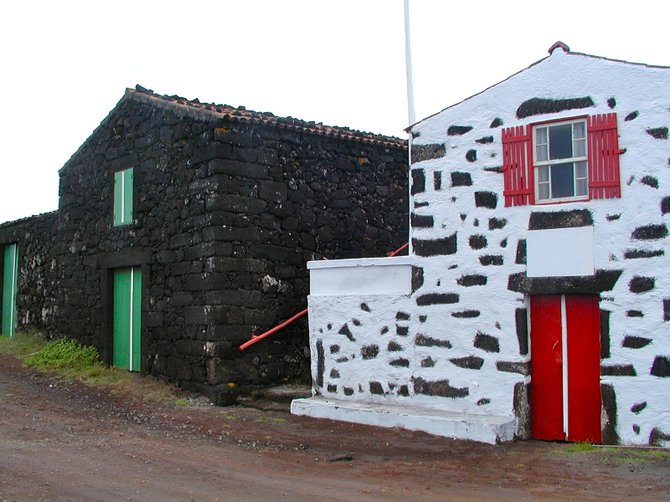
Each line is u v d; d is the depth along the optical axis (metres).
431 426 9.16
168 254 12.60
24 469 7.14
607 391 8.45
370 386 10.38
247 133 12.12
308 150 13.05
